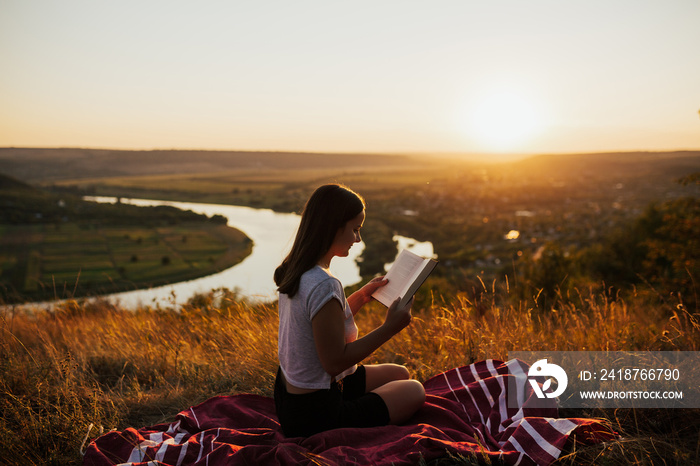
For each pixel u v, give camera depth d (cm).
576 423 177
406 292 179
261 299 406
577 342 312
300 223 180
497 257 6700
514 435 180
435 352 326
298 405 182
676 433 197
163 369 341
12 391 264
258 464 170
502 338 310
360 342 171
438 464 173
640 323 360
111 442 200
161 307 478
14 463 197
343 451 170
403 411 201
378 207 15312
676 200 1361
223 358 342
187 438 208
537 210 15450
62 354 344
